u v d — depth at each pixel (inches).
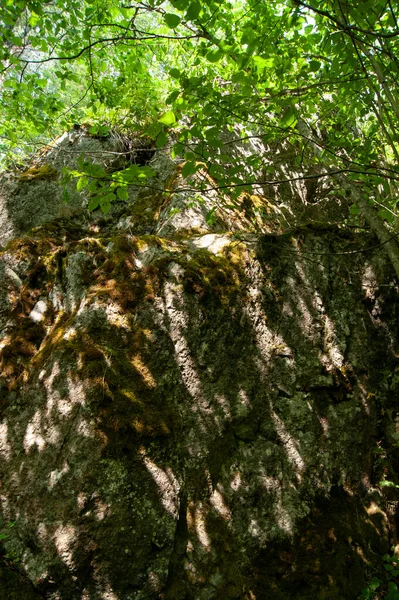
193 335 137.4
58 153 233.8
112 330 130.3
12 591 102.4
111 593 107.4
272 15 151.6
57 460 114.6
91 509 109.1
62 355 125.3
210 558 121.2
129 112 243.1
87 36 141.3
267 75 140.5
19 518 112.0
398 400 159.8
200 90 101.7
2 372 133.3
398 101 130.6
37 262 159.6
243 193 217.8
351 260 165.8
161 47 221.0
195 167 96.7
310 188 276.2
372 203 154.3
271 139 131.4
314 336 154.9
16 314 149.6
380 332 163.9
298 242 163.5
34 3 149.1
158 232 185.8
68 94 323.0
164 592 112.9
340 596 121.8
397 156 123.5
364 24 108.4
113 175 88.7
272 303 152.9
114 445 114.2
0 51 162.7
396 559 129.6
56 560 105.0
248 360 144.2
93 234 205.3
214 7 114.8
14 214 212.2
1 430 124.3
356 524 138.3
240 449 137.6
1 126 230.2
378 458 152.6
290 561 126.7
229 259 151.6
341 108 191.2
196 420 131.6
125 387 122.7
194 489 126.0
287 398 146.6
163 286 139.3
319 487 140.6
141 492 115.5
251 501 132.2
